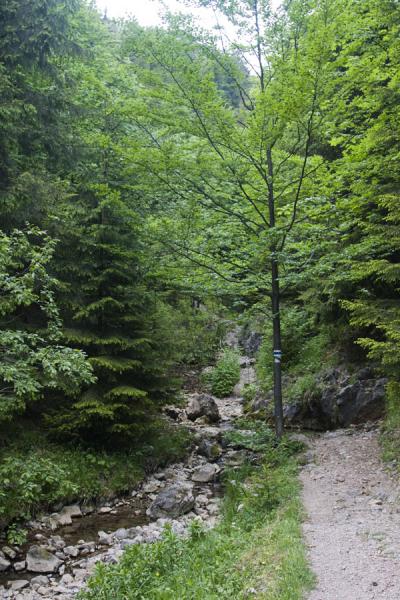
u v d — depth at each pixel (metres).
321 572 5.88
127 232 12.98
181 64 10.76
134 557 7.05
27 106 10.73
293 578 5.61
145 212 13.69
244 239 12.60
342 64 10.52
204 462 13.46
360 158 10.69
